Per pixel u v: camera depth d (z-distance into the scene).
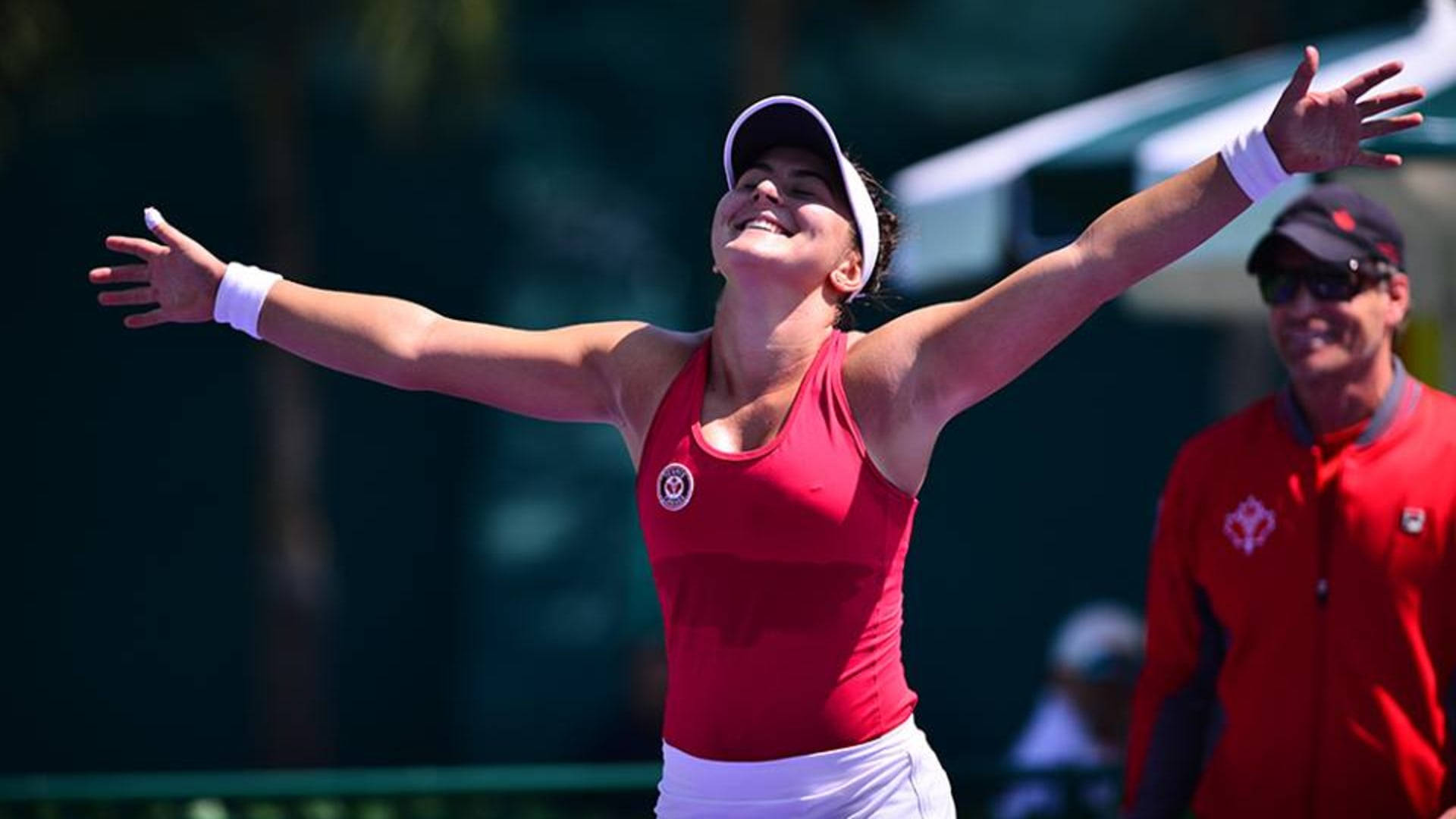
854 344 11.44
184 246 12.37
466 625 60.53
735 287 11.31
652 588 60.88
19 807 21.31
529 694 60.47
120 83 55.69
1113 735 24.81
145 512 59.53
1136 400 64.44
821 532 11.07
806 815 11.41
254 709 59.72
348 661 59.81
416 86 44.28
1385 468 14.59
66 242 58.25
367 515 60.09
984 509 64.25
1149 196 11.12
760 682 11.30
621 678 60.44
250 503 59.88
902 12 55.69
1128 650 25.17
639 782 21.66
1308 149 10.98
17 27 44.66
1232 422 15.50
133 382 59.31
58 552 59.19
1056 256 11.09
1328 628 14.63
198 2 47.03
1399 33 21.94
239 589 59.94
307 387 51.62
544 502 60.84
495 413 60.78
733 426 11.34
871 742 11.44
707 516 11.17
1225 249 18.77
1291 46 55.75
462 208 59.53
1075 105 60.75
